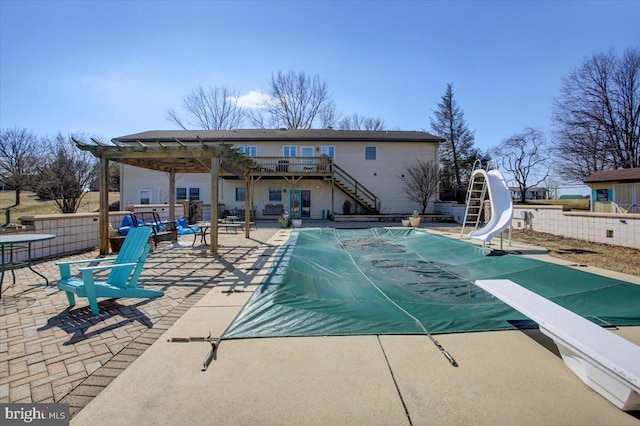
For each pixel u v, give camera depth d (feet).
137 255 13.11
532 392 6.70
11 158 71.46
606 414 6.01
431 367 7.67
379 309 12.01
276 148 69.00
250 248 27.40
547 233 36.04
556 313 8.38
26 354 8.43
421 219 63.00
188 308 12.09
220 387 6.84
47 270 18.58
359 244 31.83
